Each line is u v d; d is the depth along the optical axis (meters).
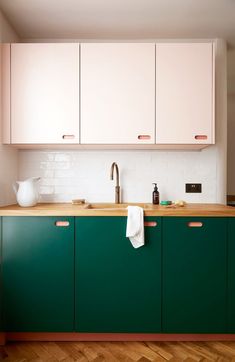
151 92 1.71
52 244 1.58
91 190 2.11
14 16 1.83
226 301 1.58
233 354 1.51
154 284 1.57
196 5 1.72
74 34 2.07
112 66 1.71
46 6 1.72
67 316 1.59
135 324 1.58
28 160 2.09
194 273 1.57
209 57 1.71
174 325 1.58
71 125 1.71
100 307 1.58
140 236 1.52
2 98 1.72
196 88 1.71
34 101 1.71
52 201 2.10
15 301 1.58
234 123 3.76
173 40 2.13
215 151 2.11
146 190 2.11
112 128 1.72
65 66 1.71
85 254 1.57
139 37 2.11
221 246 1.57
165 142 1.72
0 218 1.58
